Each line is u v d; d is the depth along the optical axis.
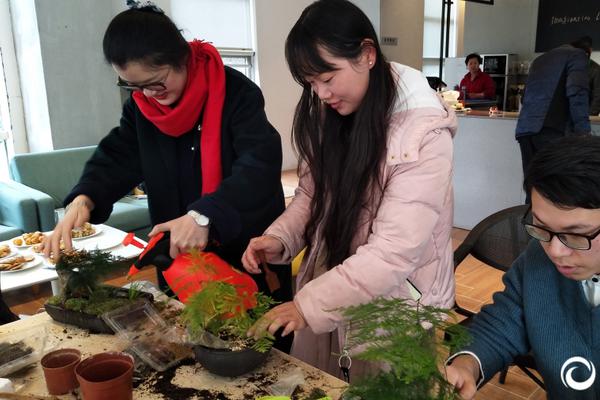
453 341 0.70
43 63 3.64
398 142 1.00
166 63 1.12
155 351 0.99
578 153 0.71
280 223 1.21
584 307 0.90
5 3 3.79
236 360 0.89
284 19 6.17
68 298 1.16
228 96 1.30
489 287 3.00
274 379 0.92
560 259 0.79
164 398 0.87
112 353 0.87
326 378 0.92
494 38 7.71
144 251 1.09
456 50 8.98
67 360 0.90
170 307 1.18
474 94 6.59
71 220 1.24
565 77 3.23
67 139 3.85
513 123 3.69
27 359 0.97
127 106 1.43
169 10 5.12
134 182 1.43
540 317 0.95
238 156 1.26
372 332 0.68
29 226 3.15
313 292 0.96
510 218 1.67
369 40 0.95
